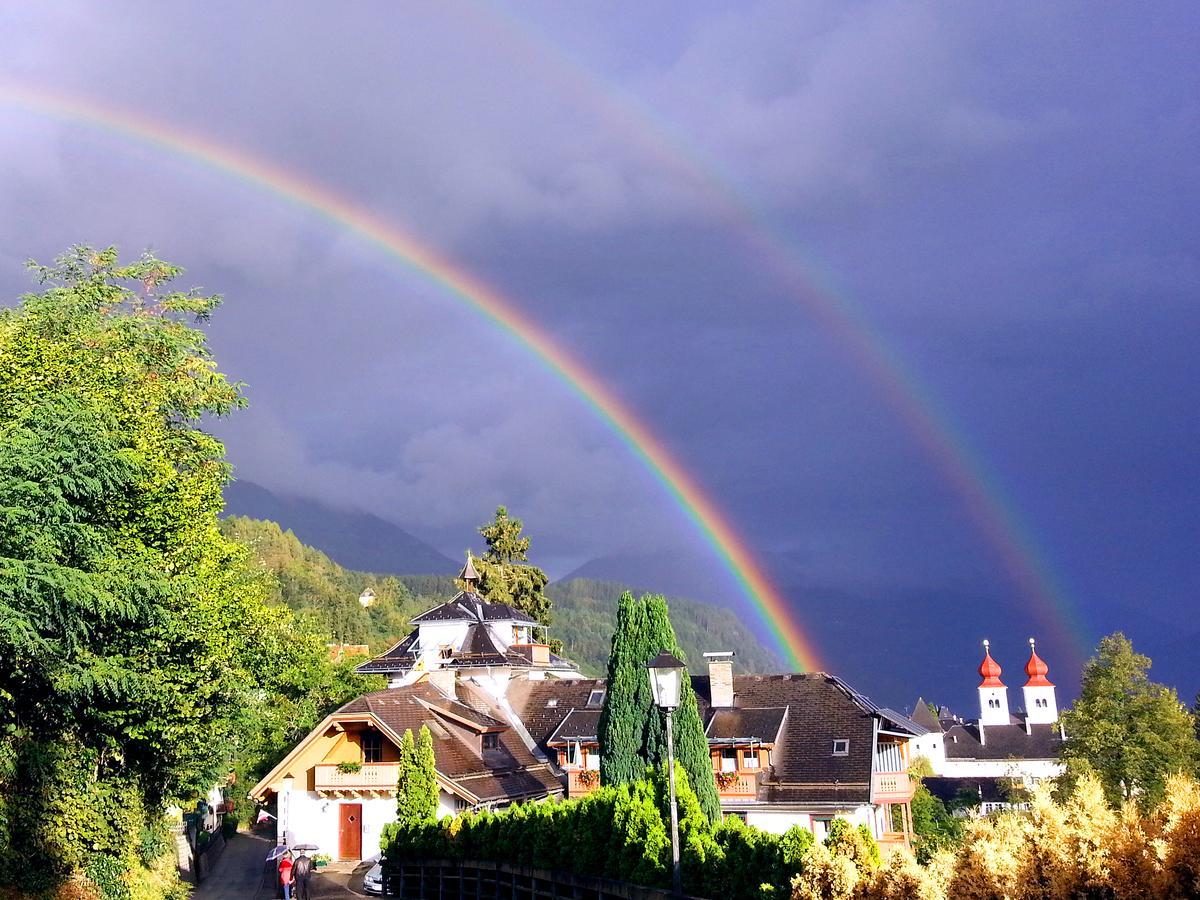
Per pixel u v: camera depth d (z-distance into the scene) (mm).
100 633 22484
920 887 9781
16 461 19281
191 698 25578
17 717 21125
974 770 128375
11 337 27375
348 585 172250
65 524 20062
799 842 12477
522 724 52594
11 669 20078
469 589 76938
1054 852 8570
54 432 20391
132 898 23312
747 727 44125
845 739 43406
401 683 61656
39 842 20250
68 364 26172
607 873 16922
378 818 42750
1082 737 52219
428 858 27781
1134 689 52219
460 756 42812
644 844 15906
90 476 20953
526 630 70875
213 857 43562
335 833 43062
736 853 13547
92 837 21844
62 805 21172
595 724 47562
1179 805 7922
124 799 24047
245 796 56156
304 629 45906
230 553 33000
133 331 34469
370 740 43688
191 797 29500
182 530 26766
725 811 41219
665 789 16734
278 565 152250
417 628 66500
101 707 23312
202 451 35375
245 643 32500
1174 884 7684
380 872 31422
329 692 59250
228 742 31422
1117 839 8281
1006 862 8891
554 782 47656
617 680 31203
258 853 46750
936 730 127938
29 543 18938
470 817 26031
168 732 24641
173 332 36562
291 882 28703
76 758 22719
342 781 42469
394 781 41969
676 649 31047
